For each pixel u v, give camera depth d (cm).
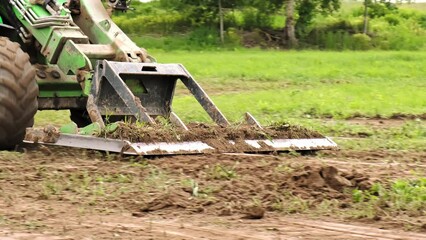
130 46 2550
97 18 2614
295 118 3753
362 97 4656
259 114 3909
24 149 2473
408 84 5781
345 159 2455
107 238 1537
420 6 13212
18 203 1800
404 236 1578
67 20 2534
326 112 3956
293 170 2042
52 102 2641
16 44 2462
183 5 11225
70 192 1903
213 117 2519
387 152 2628
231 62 7744
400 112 3950
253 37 10838
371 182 1959
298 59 8250
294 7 10925
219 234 1577
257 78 6294
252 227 1630
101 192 1875
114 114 2419
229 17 11244
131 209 1761
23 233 1569
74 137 2380
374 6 11519
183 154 2281
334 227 1636
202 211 1745
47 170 2120
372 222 1672
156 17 11331
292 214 1733
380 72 6794
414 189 1875
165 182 1972
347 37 10800
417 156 2555
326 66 7431
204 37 10656
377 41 10931
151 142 2270
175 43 10456
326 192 1883
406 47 10850
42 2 2570
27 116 2450
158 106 2523
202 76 6391
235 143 2377
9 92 2403
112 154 2277
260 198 1828
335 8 11212
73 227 1611
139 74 2430
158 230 1597
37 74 2580
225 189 1905
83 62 2434
